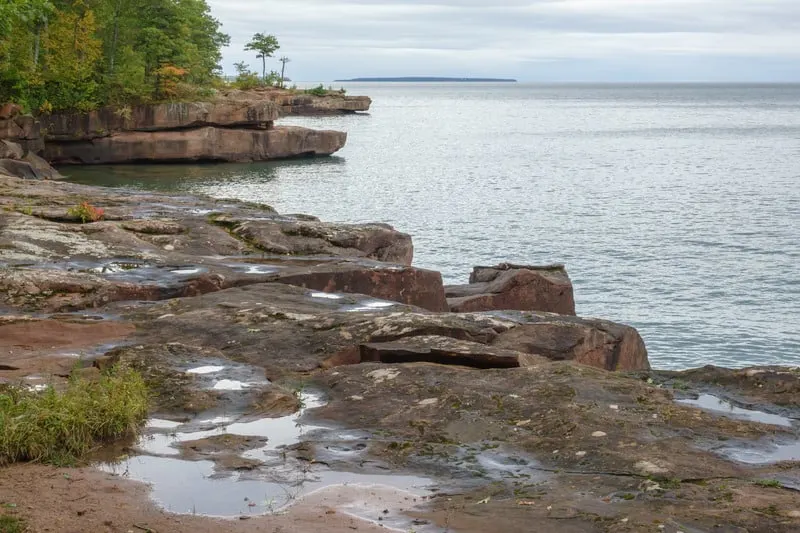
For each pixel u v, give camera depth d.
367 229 22.59
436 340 10.70
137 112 81.94
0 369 10.15
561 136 140.00
